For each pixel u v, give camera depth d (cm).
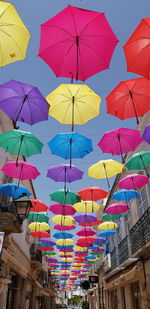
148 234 871
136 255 965
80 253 1911
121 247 1329
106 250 2012
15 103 516
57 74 427
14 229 931
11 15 375
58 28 391
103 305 2130
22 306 1430
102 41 396
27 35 391
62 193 960
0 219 873
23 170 764
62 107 550
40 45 405
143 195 1041
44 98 505
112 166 785
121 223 1475
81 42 399
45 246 1698
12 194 827
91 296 3312
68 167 812
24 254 1543
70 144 658
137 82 496
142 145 1009
